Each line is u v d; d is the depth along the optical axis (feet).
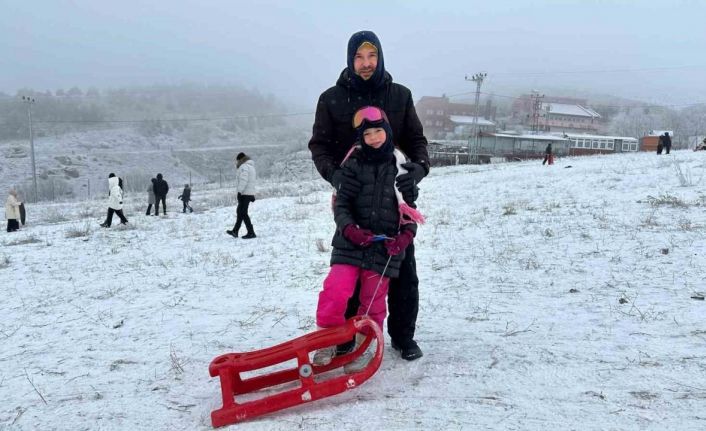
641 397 8.79
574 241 23.67
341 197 10.38
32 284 23.53
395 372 10.52
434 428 8.19
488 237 26.89
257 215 49.78
